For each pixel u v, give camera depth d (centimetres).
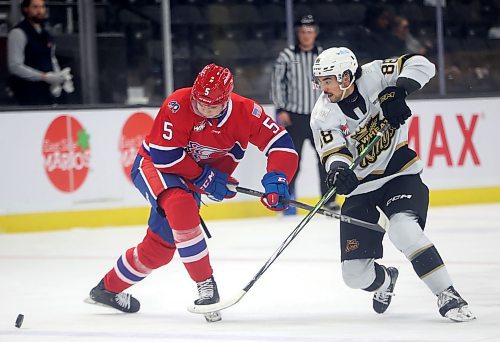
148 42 2628
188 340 979
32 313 1205
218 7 2777
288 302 1238
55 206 2212
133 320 1133
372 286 1102
